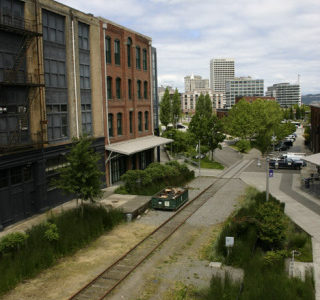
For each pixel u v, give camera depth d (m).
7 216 21.14
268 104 73.31
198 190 32.38
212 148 50.50
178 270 15.55
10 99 21.41
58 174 25.69
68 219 19.77
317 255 17.05
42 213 23.75
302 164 45.44
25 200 22.64
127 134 36.66
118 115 35.41
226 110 115.06
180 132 58.44
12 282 13.89
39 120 23.58
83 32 29.03
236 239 17.81
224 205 26.94
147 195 28.66
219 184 35.53
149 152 42.28
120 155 34.47
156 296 13.23
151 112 42.78
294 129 79.38
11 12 21.47
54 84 25.41
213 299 12.41
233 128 69.81
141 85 40.09
